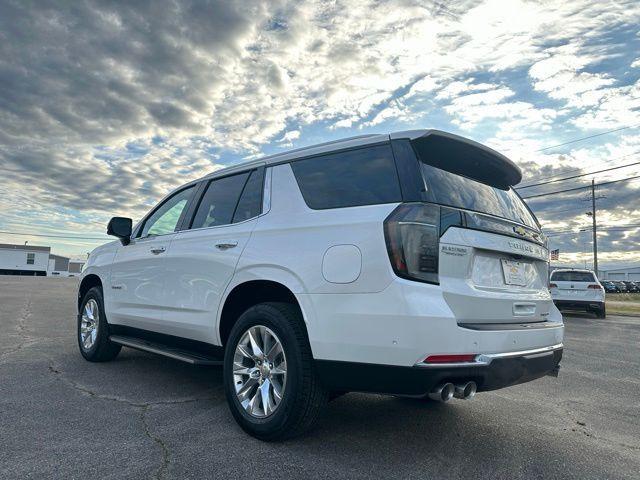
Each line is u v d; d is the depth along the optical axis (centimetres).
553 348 342
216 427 346
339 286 294
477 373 277
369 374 280
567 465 305
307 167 354
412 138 305
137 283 481
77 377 476
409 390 269
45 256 6656
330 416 383
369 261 285
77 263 8769
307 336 310
